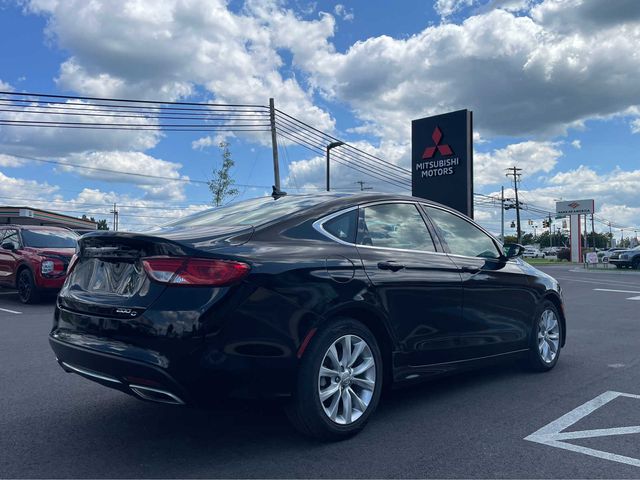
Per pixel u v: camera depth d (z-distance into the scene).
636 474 3.31
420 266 4.44
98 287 3.74
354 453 3.61
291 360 3.49
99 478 3.24
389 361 4.18
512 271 5.43
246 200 4.89
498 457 3.55
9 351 6.84
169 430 4.05
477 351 4.94
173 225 4.32
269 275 3.48
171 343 3.24
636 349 7.16
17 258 12.05
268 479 3.23
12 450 3.67
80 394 4.99
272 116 27.89
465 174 23.36
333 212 4.19
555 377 5.66
